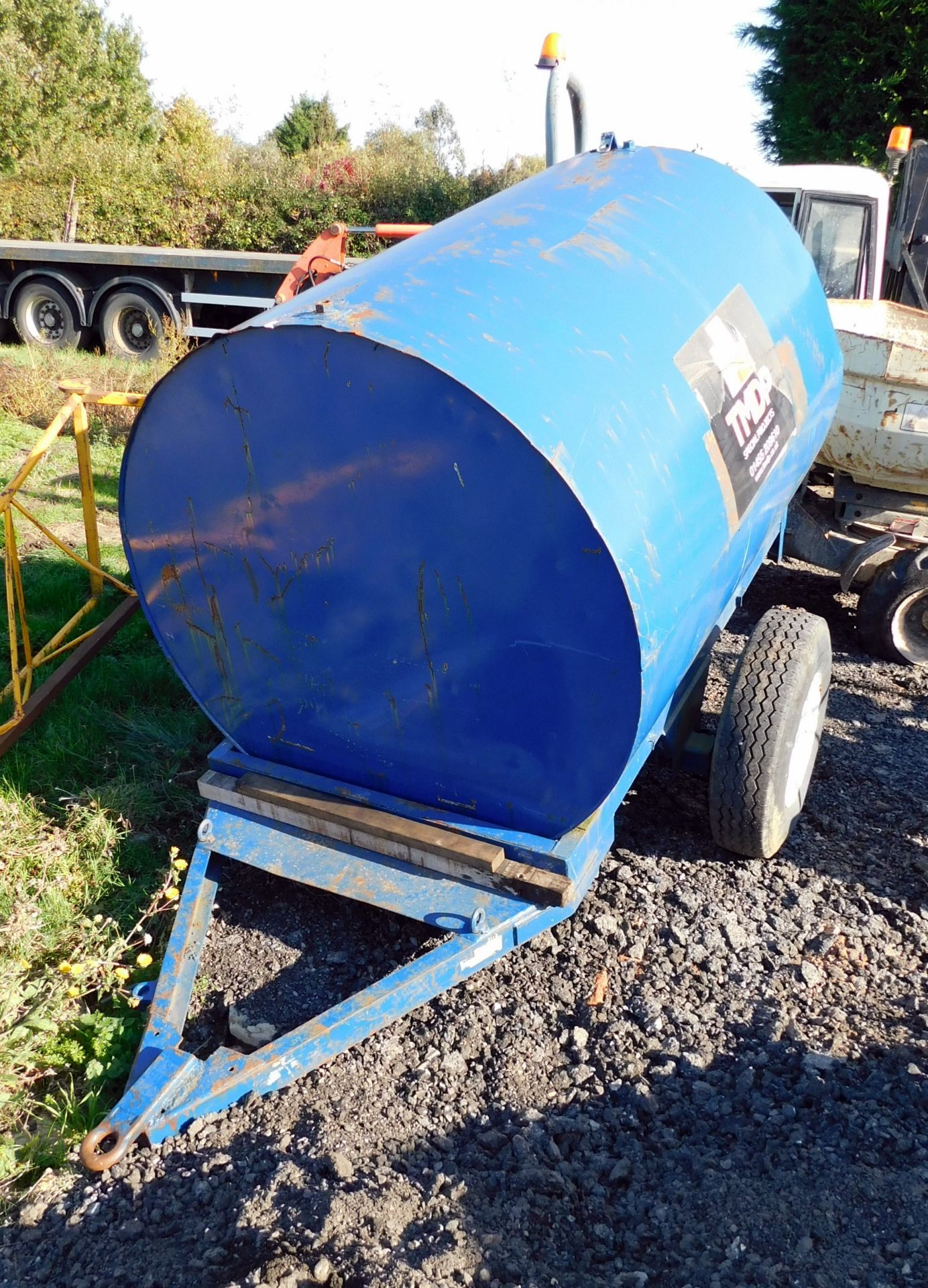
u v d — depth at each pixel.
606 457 2.49
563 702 2.65
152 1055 2.69
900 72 14.65
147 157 18.95
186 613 3.12
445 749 2.91
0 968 3.13
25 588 5.73
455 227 3.17
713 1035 2.99
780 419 3.53
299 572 2.82
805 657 3.42
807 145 15.77
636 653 2.49
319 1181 2.49
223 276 11.70
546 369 2.50
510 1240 2.32
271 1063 2.65
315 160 19.30
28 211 17.73
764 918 3.48
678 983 3.19
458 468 2.43
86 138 20.73
